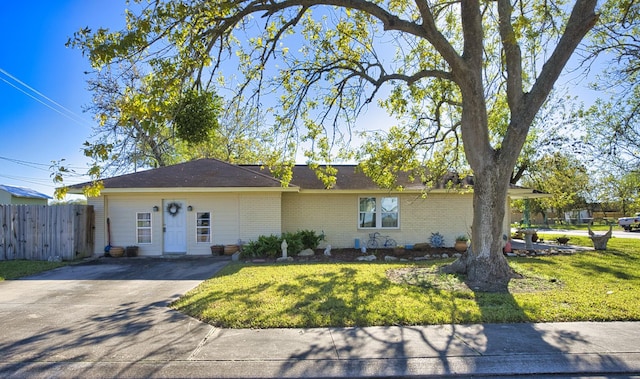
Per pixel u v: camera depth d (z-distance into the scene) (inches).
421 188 584.7
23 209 510.0
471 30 340.2
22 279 369.4
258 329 206.8
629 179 872.3
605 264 427.8
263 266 428.8
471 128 345.7
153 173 575.5
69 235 502.9
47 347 181.9
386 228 610.2
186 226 559.5
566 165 864.9
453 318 221.6
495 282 323.6
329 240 605.3
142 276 382.6
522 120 341.1
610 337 193.5
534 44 402.6
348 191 584.4
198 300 266.4
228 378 151.9
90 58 193.8
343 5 323.0
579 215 2031.3
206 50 272.4
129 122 209.0
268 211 553.3
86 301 275.6
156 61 219.5
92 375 153.3
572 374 159.0
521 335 196.4
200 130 218.8
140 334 200.4
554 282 323.0
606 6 382.6
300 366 160.7
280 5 302.8
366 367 160.4
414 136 470.3
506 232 643.5
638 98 555.2
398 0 399.9
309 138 414.0
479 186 346.3
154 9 227.9
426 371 158.2
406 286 309.9
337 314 228.5
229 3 253.6
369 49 418.0
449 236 613.6
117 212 555.2
